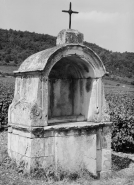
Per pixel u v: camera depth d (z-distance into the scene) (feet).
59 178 23.49
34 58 26.12
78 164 25.03
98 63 27.12
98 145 26.89
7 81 168.66
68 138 24.53
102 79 27.73
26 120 23.88
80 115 29.14
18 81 27.37
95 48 296.51
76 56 25.84
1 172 24.43
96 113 27.61
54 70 28.48
